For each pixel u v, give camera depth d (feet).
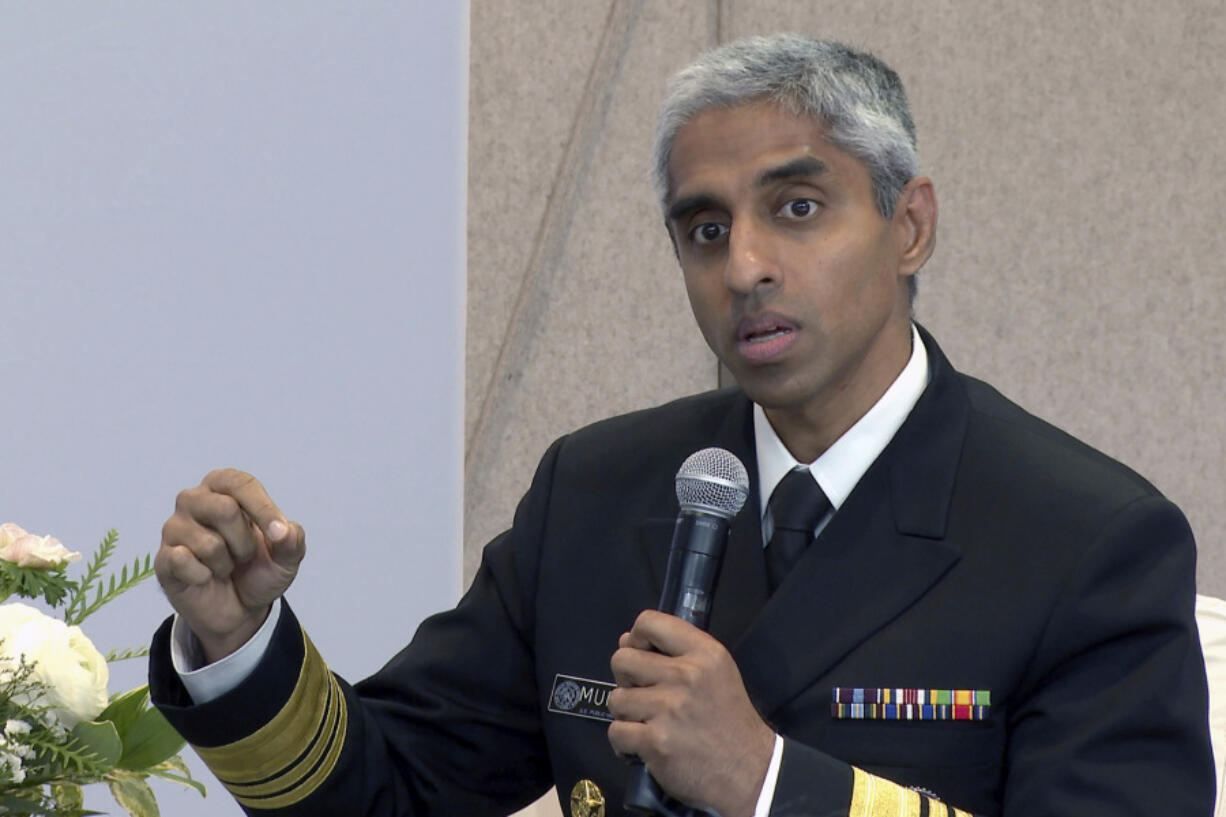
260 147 28.30
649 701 12.85
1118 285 29.84
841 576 15.43
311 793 16.25
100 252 27.81
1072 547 14.88
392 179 28.76
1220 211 29.78
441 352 28.99
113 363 27.81
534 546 17.76
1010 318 29.81
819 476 16.05
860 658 15.06
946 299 29.84
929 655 14.85
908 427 15.92
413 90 28.84
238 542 14.93
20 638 14.53
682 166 14.87
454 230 29.04
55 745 14.19
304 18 28.40
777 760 13.23
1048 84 29.78
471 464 29.94
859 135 14.60
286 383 28.40
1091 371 29.78
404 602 28.76
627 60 29.94
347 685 17.26
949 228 29.81
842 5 29.84
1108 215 29.84
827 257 14.57
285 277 28.40
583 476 17.80
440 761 17.49
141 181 27.91
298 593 28.40
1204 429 29.84
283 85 28.35
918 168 15.33
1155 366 29.78
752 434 16.84
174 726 15.53
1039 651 14.69
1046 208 29.84
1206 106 29.76
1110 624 14.47
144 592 27.37
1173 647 14.37
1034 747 14.35
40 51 27.58
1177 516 15.10
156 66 27.91
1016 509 15.30
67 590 15.64
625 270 30.01
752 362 14.80
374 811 16.89
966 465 15.80
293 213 28.43
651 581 16.63
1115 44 29.78
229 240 28.19
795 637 15.30
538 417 30.01
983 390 17.02
